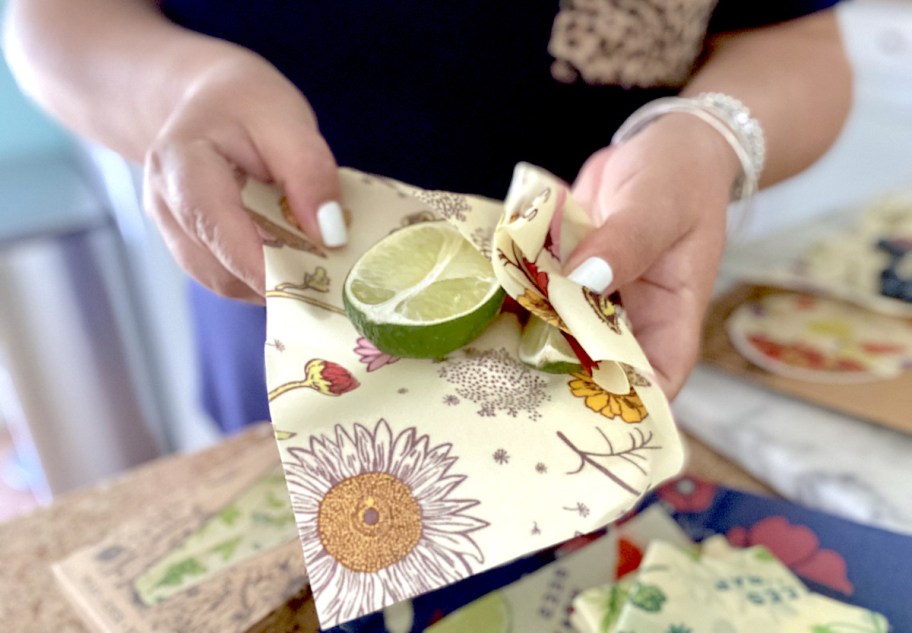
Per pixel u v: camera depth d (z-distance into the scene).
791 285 0.54
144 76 0.31
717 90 0.34
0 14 0.79
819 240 0.59
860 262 0.55
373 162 0.40
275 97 0.27
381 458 0.20
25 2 0.37
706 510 0.33
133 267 0.81
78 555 0.30
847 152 0.90
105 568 0.29
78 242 0.78
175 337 0.84
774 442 0.39
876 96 0.93
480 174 0.40
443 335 0.22
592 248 0.23
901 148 0.88
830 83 0.38
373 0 0.35
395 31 0.36
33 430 0.84
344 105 0.38
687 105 0.32
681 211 0.26
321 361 0.22
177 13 0.39
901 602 0.28
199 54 0.30
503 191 0.41
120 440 0.90
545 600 0.29
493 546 0.19
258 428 0.43
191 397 0.88
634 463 0.21
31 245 0.74
